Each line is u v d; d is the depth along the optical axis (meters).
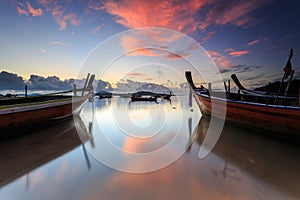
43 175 2.70
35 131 5.29
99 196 2.20
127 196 2.21
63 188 2.37
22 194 2.23
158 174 2.75
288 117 4.15
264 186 2.46
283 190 2.37
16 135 4.59
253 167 3.04
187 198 2.18
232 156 3.53
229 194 2.27
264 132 4.99
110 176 2.67
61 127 6.03
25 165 3.03
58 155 3.50
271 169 2.97
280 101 6.64
